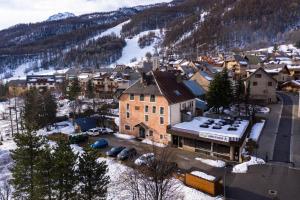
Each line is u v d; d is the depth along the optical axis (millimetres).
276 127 57219
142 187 33781
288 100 82938
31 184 28938
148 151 48000
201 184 34438
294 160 41844
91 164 27156
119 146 51406
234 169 40062
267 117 64750
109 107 83062
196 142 47656
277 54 155125
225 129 49469
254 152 45031
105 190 28312
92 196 27484
